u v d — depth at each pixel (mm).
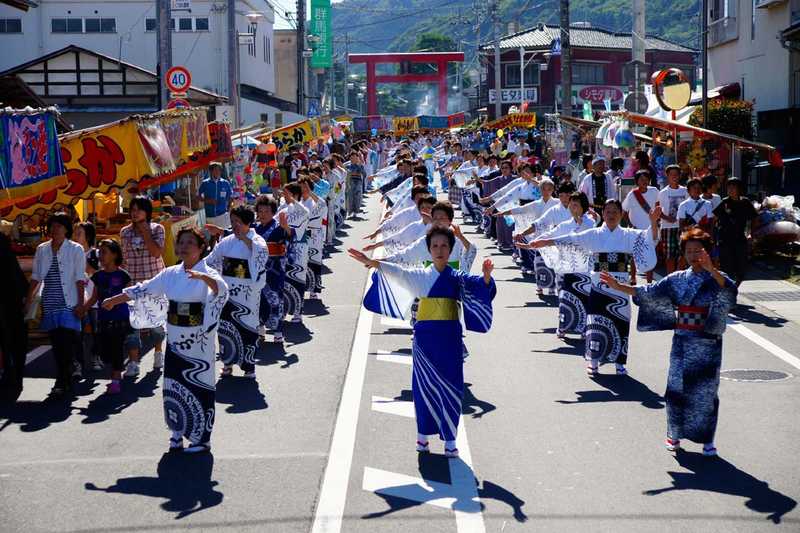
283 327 13258
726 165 21312
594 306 10438
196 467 7637
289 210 13242
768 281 16703
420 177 14914
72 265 10055
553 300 15117
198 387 7938
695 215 15148
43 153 10852
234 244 10375
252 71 54281
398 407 9320
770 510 6637
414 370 7914
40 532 6379
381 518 6539
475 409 9227
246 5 51719
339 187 22828
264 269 10406
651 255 10273
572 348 11844
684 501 6812
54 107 10992
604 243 10344
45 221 13844
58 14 47062
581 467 7559
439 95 83562
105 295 10062
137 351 10781
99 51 47344
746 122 25266
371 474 7426
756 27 30094
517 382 10234
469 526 6387
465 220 27672
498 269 18359
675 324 7918
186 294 7930
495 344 12109
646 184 16031
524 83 77688
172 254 16078
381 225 12672
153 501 6914
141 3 47625
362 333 12828
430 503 6812
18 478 7453
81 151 12680
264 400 9594
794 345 11977
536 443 8172
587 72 77875
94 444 8320
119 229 15375
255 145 25266
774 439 8266
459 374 7836
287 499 6914
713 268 7668
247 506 6789
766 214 18609
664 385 10055
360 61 82875
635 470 7484
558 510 6664
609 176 18234
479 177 23266
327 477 7363
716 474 7387
